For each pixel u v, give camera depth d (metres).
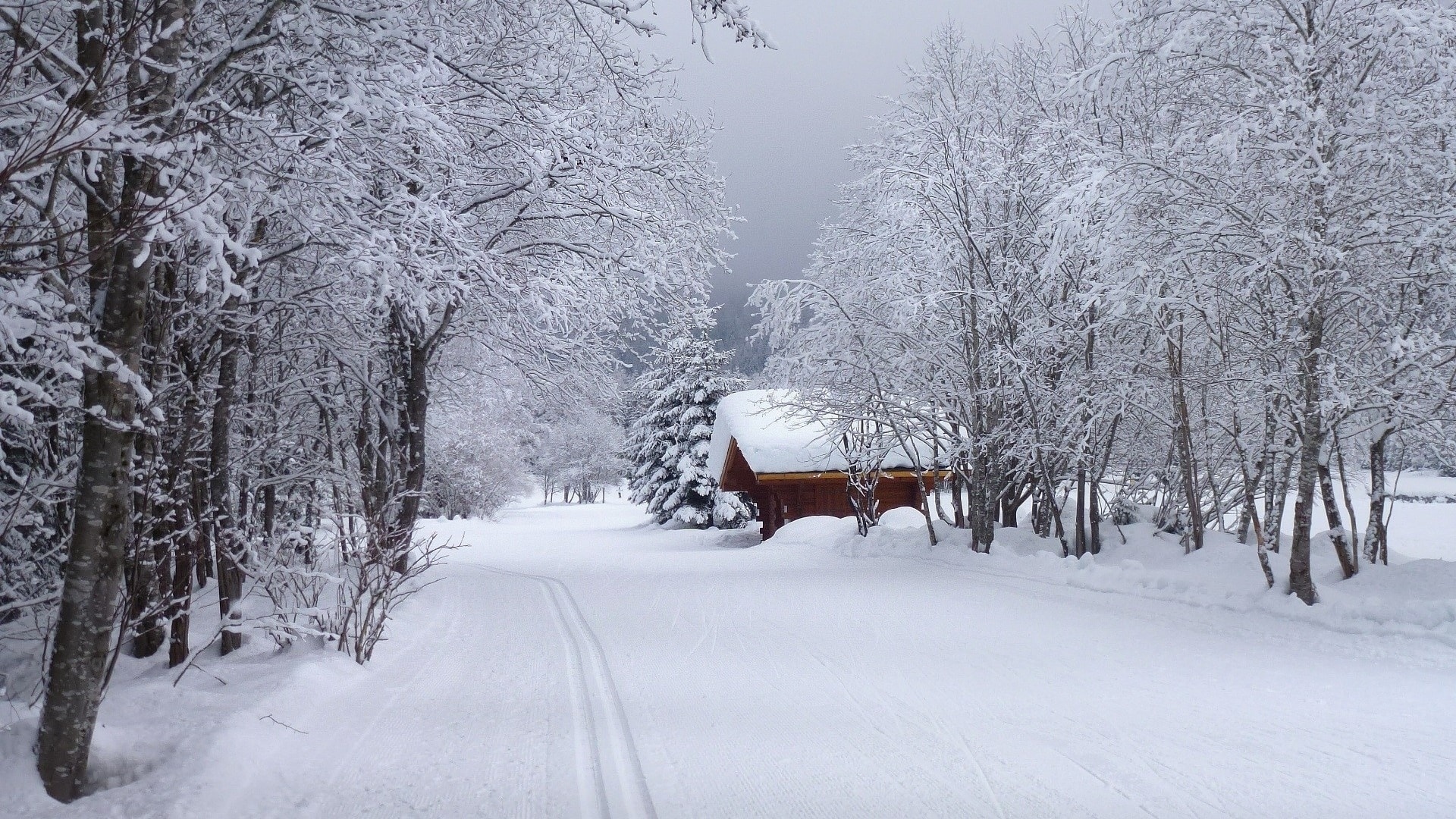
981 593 13.69
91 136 4.23
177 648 8.47
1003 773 5.24
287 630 9.09
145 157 4.84
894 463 28.09
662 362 45.91
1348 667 7.97
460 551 30.03
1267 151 11.04
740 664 8.86
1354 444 13.70
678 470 44.28
